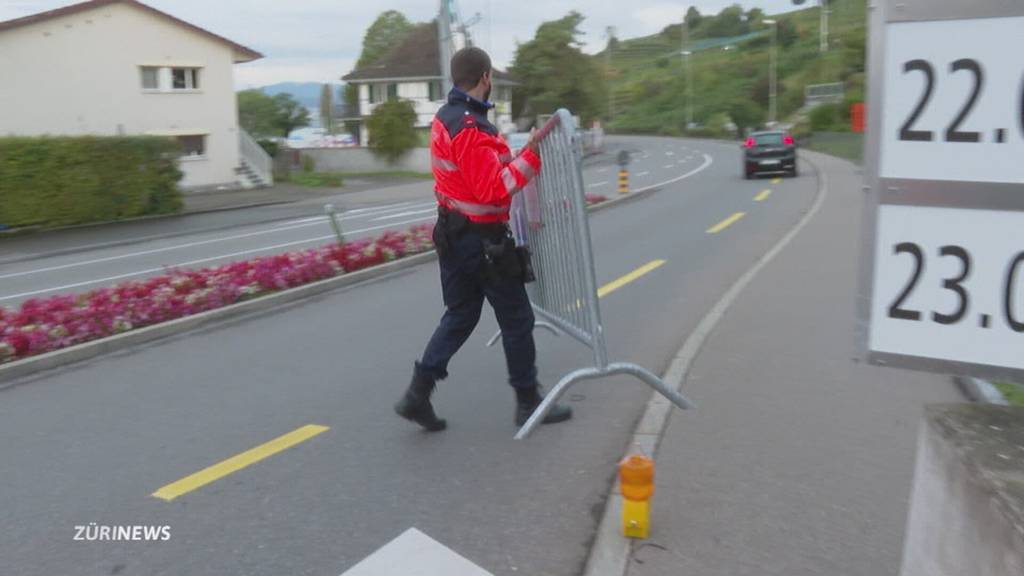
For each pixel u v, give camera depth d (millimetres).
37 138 24188
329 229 21797
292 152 44781
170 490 4781
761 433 5309
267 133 71562
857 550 3828
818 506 4270
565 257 5652
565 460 5051
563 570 3822
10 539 4238
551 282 6094
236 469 5062
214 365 7492
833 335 7793
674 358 7117
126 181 26391
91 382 7031
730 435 5285
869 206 2723
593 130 55281
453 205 5105
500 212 5117
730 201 23375
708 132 92125
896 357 2725
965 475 2467
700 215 19859
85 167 25281
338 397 6457
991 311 2584
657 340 7996
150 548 4121
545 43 73188
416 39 70625
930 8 2541
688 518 4176
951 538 2547
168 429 5820
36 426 5945
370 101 69688
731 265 12414
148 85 35375
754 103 96688
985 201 2547
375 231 20891
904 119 2623
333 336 8531
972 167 2553
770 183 29625
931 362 2674
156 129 35219
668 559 3793
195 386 6852
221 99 37125
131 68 34219
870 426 5402
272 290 10492
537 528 4223
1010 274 2543
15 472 5098
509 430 5594
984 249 2572
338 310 9852
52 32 31969
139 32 34344
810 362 6902
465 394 6406
